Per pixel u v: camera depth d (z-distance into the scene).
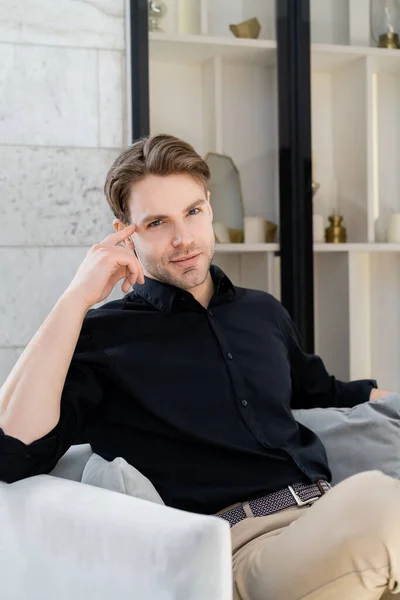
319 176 3.52
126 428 2.05
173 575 1.45
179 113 3.27
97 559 1.58
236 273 3.39
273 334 2.22
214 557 1.42
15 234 3.05
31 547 1.72
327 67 3.51
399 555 1.45
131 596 1.52
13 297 3.05
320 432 2.28
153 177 2.01
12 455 1.78
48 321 1.88
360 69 3.54
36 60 3.05
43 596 1.70
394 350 3.63
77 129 3.10
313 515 1.57
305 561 1.53
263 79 3.41
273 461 2.02
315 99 3.50
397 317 3.63
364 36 3.55
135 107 3.12
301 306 3.45
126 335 2.08
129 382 2.03
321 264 3.52
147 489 1.82
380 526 1.46
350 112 3.53
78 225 3.11
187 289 2.11
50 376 1.83
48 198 3.07
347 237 3.55
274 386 2.12
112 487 1.80
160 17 3.22
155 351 2.07
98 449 2.06
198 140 3.31
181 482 1.99
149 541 1.49
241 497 1.97
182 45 3.26
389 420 2.27
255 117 3.40
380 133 3.59
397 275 3.62
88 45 3.10
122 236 1.99
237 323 2.17
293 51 3.43
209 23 3.30
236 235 3.38
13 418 1.80
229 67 3.35
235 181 3.38
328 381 2.41
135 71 3.12
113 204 2.10
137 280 1.94
